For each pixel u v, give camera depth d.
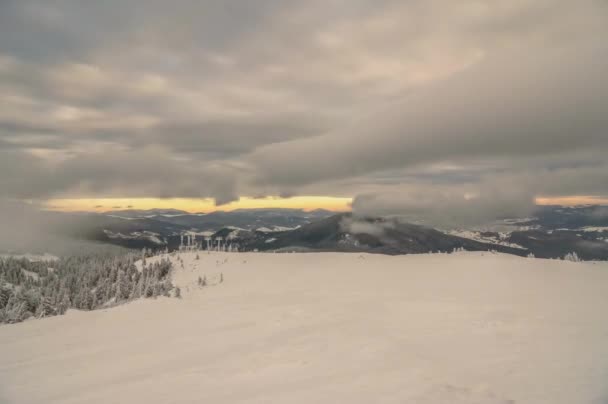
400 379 16.86
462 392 14.80
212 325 40.66
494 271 73.31
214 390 18.27
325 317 38.06
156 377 22.19
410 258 101.69
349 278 79.19
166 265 112.69
